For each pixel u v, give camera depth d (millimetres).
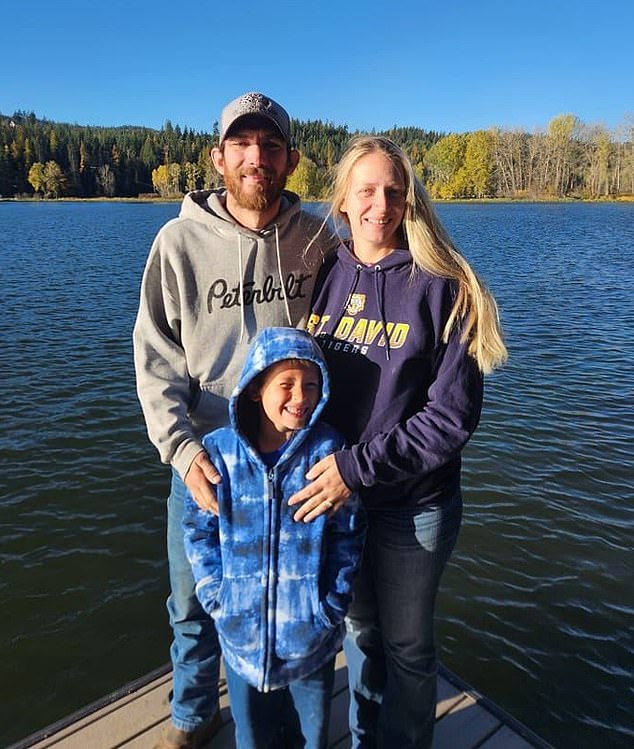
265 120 2197
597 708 4211
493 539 5934
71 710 4211
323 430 2039
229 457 1998
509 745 2541
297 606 1950
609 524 6207
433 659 2217
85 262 24672
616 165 98500
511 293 18500
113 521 6137
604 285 20016
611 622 4949
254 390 1995
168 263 2301
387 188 2045
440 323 2010
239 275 2340
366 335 2102
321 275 2367
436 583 2154
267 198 2285
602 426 8453
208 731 2504
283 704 2283
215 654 2434
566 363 11266
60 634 4801
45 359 11078
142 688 2766
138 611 5039
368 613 2346
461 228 45312
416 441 1950
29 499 6465
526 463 7375
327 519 1986
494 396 9508
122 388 9633
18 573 5410
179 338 2383
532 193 101812
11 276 20625
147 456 7398
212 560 2010
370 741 2410
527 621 4953
